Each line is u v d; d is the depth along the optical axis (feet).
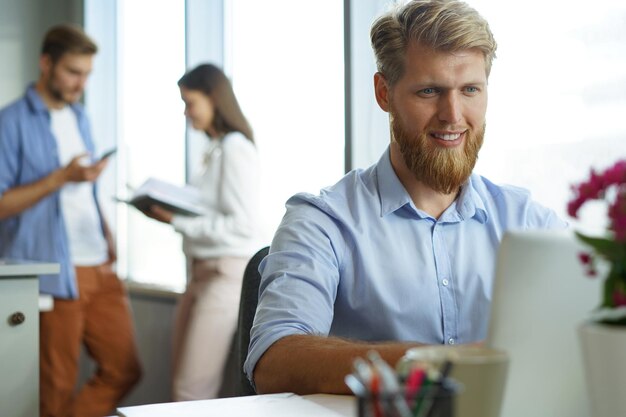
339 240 5.73
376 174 5.97
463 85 5.52
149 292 14.38
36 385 9.01
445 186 5.64
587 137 7.35
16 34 16.92
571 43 7.48
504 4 8.18
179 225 10.52
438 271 5.71
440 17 5.48
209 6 13.57
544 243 3.20
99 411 12.59
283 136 11.70
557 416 3.21
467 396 2.82
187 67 13.82
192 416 3.94
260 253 6.03
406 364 2.87
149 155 15.31
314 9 10.95
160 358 14.19
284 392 4.71
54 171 11.98
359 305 5.68
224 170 10.45
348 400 4.30
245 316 5.86
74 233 12.34
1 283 8.82
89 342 12.62
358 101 9.87
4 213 11.64
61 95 12.18
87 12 16.81
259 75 12.33
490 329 3.28
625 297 2.72
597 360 2.78
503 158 8.23
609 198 2.93
